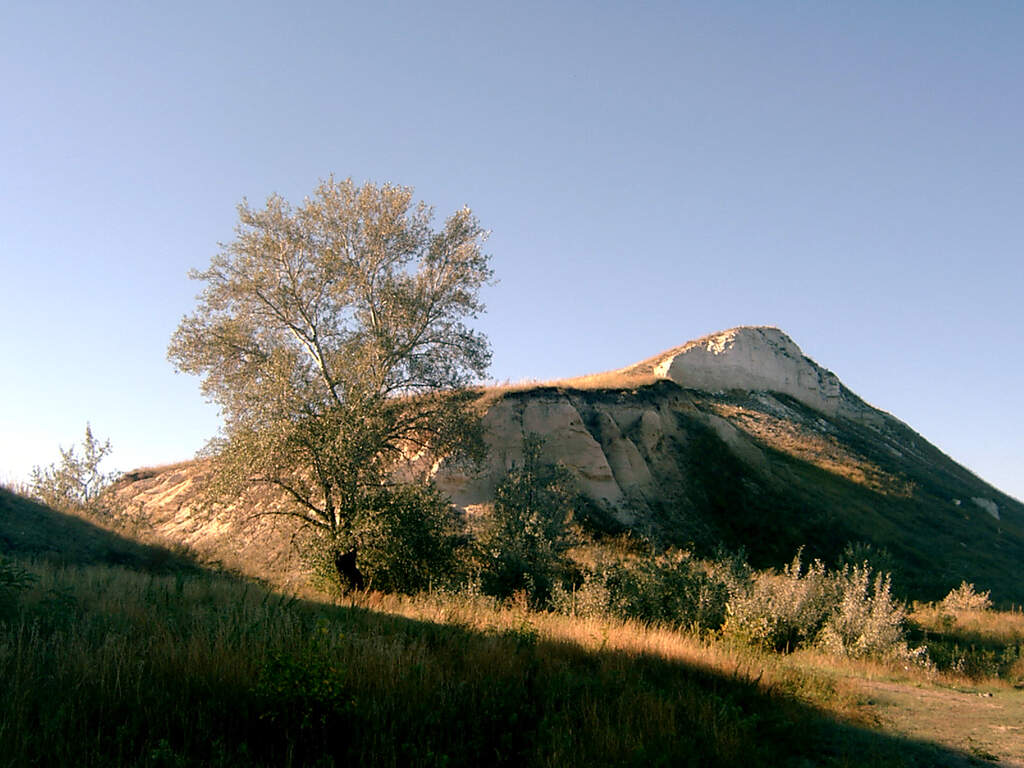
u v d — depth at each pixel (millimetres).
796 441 47125
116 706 6031
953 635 21516
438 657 8641
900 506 42125
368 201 23609
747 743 7301
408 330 23453
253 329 23031
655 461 37094
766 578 19094
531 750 6441
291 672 6379
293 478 20766
